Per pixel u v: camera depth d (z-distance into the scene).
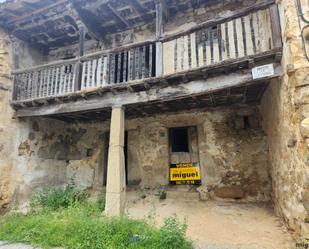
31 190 6.73
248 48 5.56
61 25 6.79
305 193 2.98
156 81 4.63
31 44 7.68
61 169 7.91
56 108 5.92
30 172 6.76
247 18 5.71
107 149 7.85
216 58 5.84
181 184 6.71
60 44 7.98
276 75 3.82
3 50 6.45
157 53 4.77
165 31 6.75
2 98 6.21
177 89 4.66
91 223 3.93
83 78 5.69
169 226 3.57
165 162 6.90
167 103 6.04
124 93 5.13
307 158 2.95
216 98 5.77
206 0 6.23
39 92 6.10
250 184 5.96
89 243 3.45
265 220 4.54
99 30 7.16
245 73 4.12
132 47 5.08
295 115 3.23
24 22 6.60
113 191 4.73
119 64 5.40
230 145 6.32
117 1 5.86
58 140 7.89
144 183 7.01
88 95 5.43
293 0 3.39
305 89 3.09
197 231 4.19
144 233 3.63
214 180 6.29
